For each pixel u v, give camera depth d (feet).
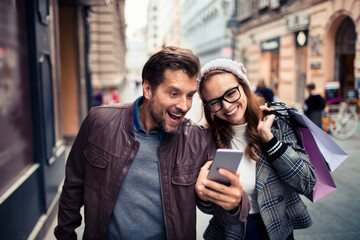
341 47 33.55
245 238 4.76
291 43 42.39
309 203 11.51
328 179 4.82
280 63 46.09
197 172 3.85
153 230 3.84
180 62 3.35
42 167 9.43
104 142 3.86
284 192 4.78
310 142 4.77
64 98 22.25
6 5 7.87
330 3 33.14
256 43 55.01
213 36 116.47
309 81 37.60
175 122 3.58
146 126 3.90
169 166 3.81
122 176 3.75
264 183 4.60
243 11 60.70
